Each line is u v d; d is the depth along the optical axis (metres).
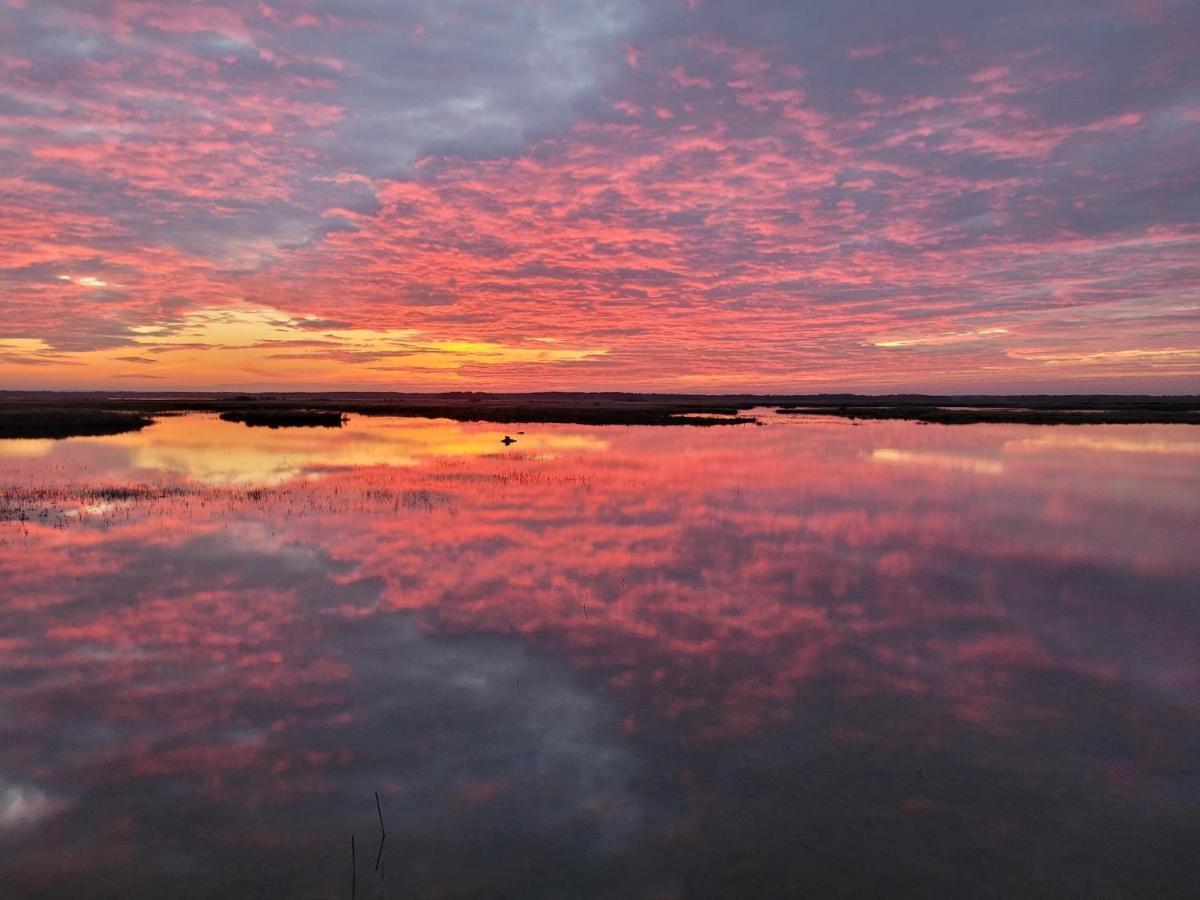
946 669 8.65
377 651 9.05
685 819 5.84
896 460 30.11
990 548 14.39
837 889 5.09
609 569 12.73
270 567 12.57
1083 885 5.12
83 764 6.51
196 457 30.31
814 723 7.37
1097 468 27.52
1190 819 5.84
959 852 5.46
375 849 5.47
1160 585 11.94
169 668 8.48
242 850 5.44
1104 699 7.89
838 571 12.70
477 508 18.22
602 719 7.43
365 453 32.50
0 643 9.15
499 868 5.29
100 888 5.03
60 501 18.64
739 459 30.38
